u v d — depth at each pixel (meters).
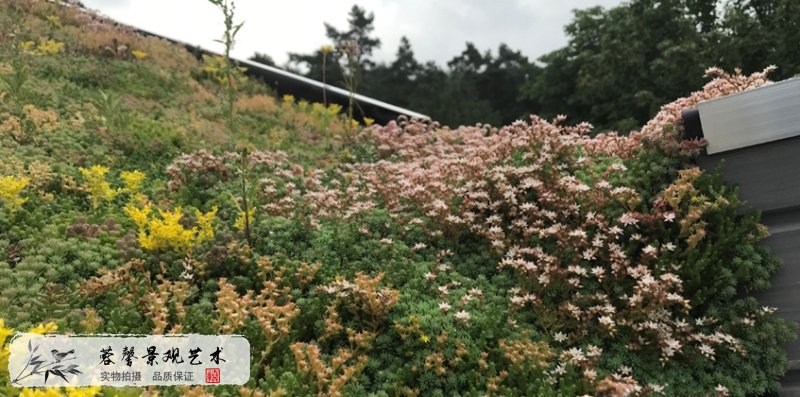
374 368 4.58
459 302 5.08
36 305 4.44
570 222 6.00
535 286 5.36
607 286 5.36
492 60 66.94
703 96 6.84
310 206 6.73
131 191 6.98
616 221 5.71
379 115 16.70
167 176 8.27
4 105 8.66
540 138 6.89
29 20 14.88
